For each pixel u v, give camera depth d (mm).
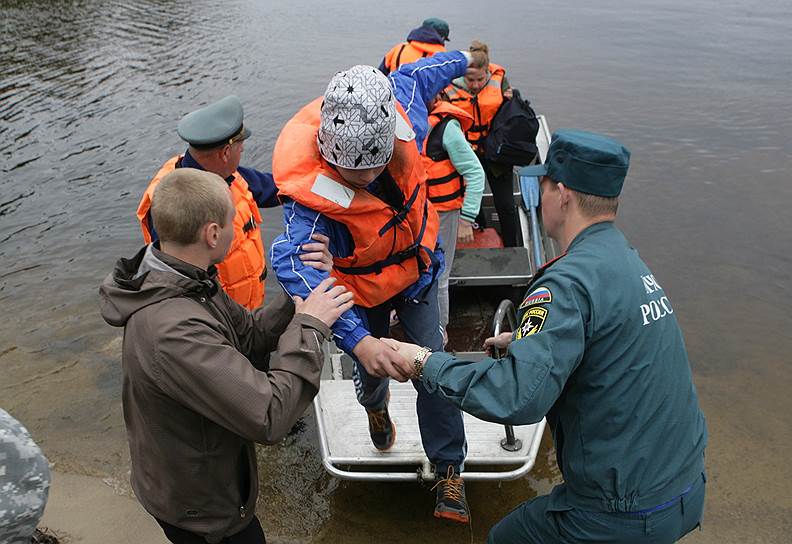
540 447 3900
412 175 2514
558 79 10492
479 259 4434
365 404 3035
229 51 12633
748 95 9797
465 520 2943
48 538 3207
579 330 1844
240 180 3355
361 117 2152
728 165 7750
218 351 1813
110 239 6488
